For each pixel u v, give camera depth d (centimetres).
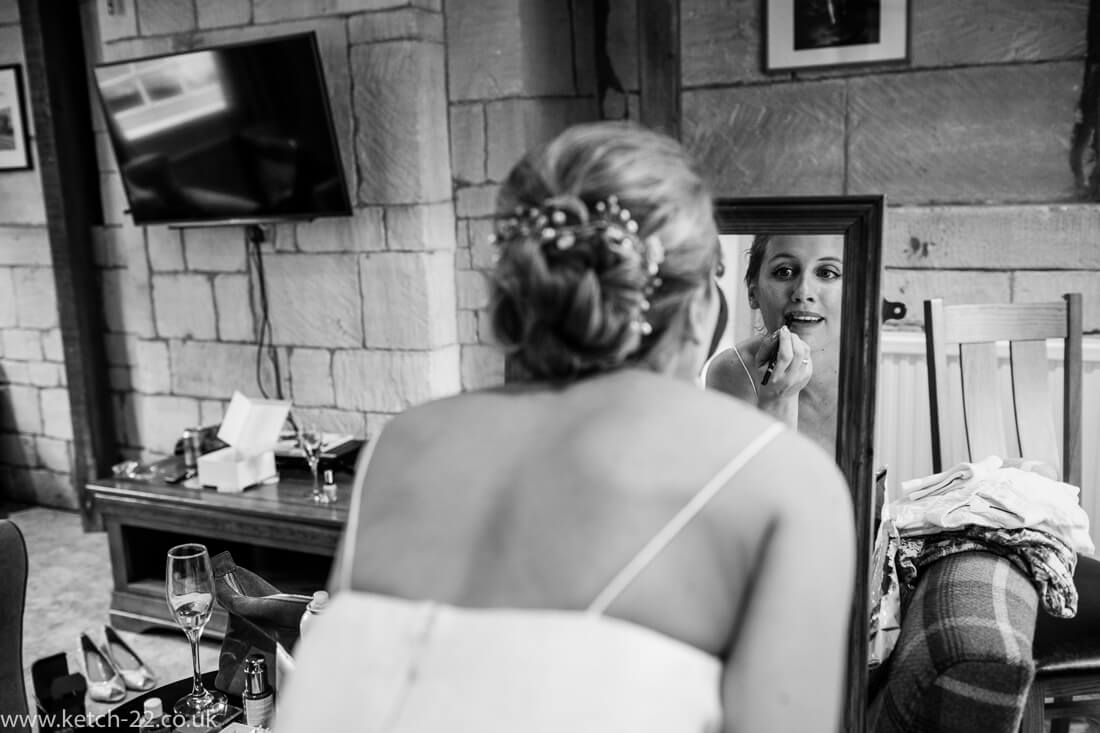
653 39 313
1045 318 234
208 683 174
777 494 76
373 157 342
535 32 331
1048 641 187
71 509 460
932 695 162
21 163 430
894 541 200
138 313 407
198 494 307
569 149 86
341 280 358
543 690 69
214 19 362
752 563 75
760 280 182
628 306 81
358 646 77
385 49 331
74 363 422
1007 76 282
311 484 314
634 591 72
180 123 353
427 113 335
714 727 73
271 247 371
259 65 330
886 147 299
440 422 88
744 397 185
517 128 330
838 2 296
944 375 230
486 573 76
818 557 75
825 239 176
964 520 196
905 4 288
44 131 407
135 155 368
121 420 447
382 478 87
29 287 446
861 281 173
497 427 84
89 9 412
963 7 283
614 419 80
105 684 249
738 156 318
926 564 198
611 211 82
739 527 75
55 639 317
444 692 71
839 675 76
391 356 354
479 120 338
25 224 440
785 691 72
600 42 349
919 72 291
